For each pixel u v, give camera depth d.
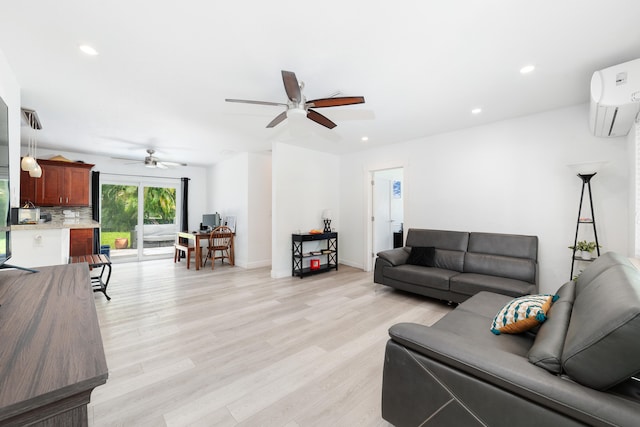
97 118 3.45
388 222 5.95
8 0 1.50
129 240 6.33
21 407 0.48
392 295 3.70
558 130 3.13
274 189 4.71
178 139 4.51
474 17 1.65
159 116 3.38
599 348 0.89
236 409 1.57
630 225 2.58
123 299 3.52
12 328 0.78
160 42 1.91
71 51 2.02
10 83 2.24
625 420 0.80
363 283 4.33
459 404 1.14
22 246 2.49
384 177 5.84
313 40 1.89
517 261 3.07
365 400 1.66
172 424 1.46
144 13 1.63
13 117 2.34
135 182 6.40
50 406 0.53
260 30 1.79
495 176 3.61
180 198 7.06
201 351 2.22
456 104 2.99
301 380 1.85
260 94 2.74
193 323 2.77
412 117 3.39
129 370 1.96
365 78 2.41
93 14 1.63
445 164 4.09
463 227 3.90
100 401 1.63
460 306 2.17
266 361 2.08
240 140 4.58
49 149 5.25
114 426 1.44
